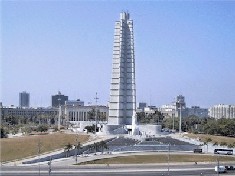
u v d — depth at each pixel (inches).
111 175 6589.6
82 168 7337.6
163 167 7642.7
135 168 7436.0
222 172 7145.7
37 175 6496.1
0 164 7751.0
